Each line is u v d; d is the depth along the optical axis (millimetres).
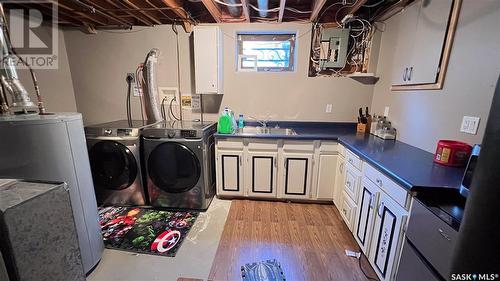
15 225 814
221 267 1659
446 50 1561
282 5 2070
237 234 2051
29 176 1270
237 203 2625
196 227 2152
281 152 2484
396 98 2219
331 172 2463
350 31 2594
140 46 2811
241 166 2568
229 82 2846
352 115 2822
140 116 2998
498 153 496
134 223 2211
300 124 2904
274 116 2916
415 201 1112
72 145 1445
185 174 2371
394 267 1290
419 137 1865
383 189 1430
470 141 1386
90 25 2697
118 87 2947
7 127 1190
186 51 2777
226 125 2564
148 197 2525
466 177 1009
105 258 1746
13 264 826
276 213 2414
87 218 1574
